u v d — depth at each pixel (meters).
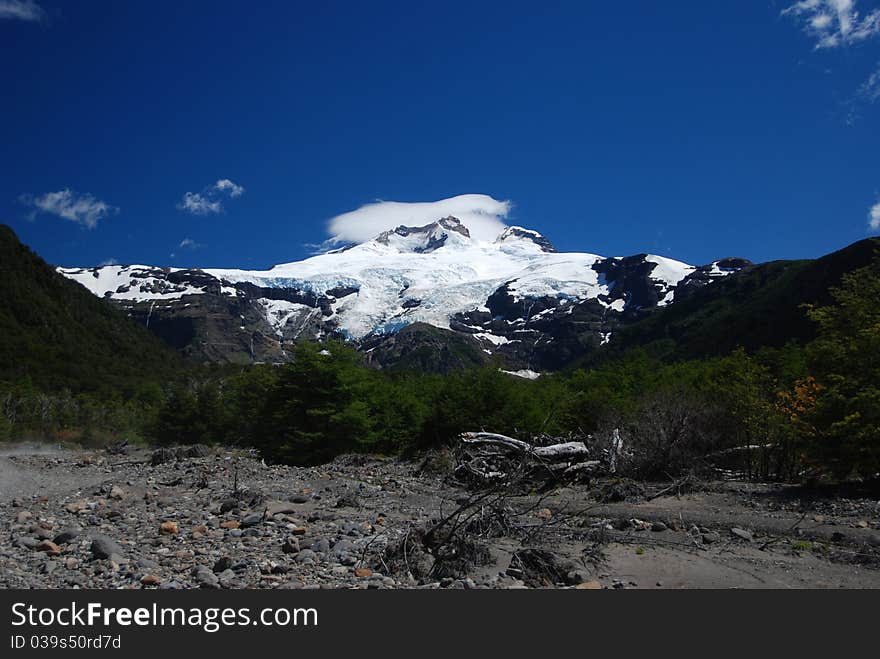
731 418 22.81
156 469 23.72
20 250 139.00
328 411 36.84
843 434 16.91
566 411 32.25
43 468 27.27
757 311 112.06
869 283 19.11
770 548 11.23
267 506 14.71
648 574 9.59
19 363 92.12
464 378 35.75
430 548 10.00
